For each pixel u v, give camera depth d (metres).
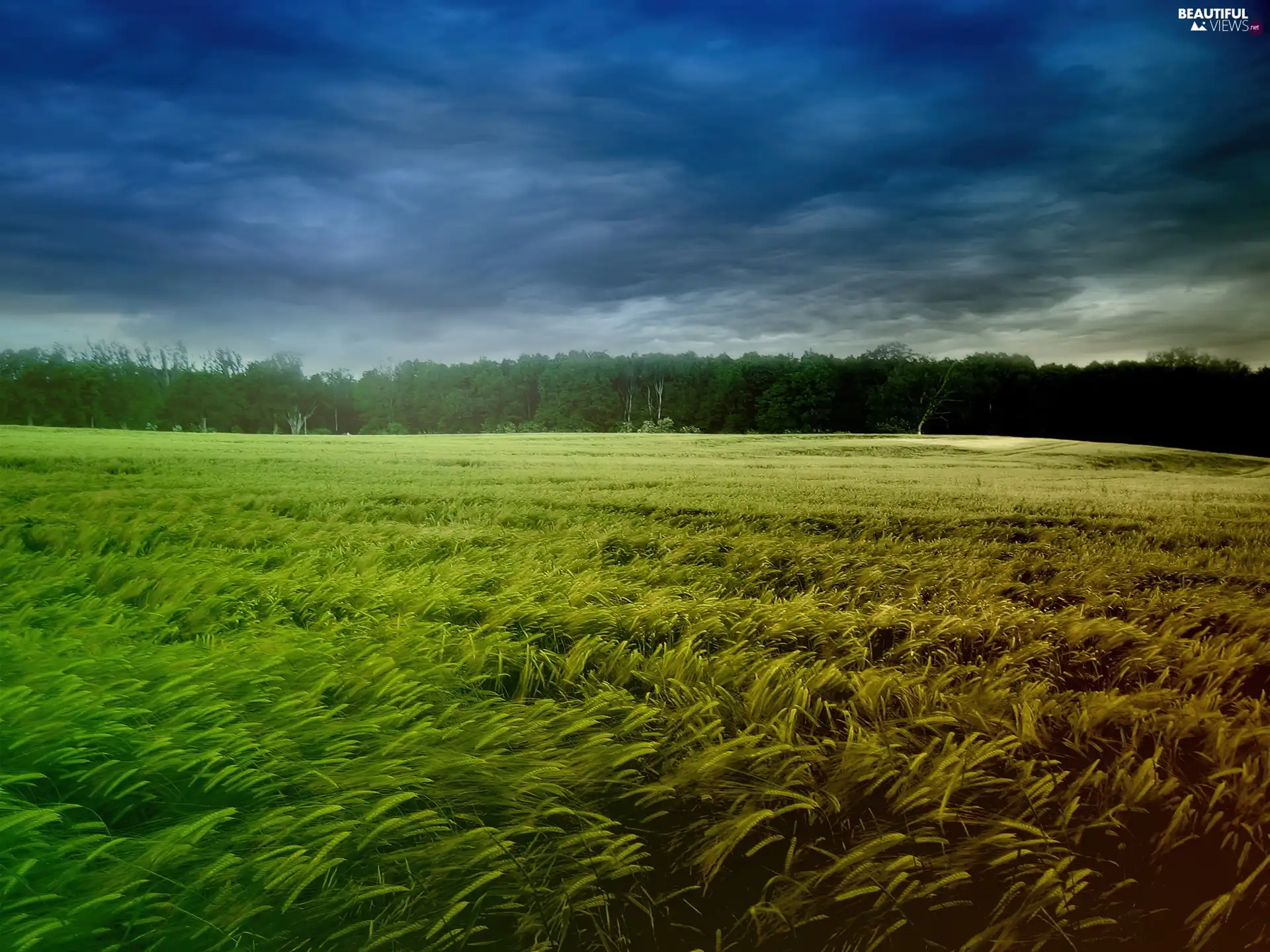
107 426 97.69
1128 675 5.68
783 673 4.98
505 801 3.38
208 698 3.95
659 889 3.10
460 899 2.86
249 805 3.28
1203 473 40.00
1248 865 3.24
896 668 5.34
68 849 2.70
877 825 3.49
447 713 4.04
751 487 20.80
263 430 114.81
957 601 7.60
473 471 23.92
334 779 3.37
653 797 3.60
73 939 2.42
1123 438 79.06
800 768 3.69
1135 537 12.84
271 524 11.18
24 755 3.26
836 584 8.66
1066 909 2.85
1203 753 4.19
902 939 2.81
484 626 6.05
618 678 5.19
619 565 9.30
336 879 2.91
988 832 3.29
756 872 3.24
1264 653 5.89
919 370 91.88
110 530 9.77
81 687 3.83
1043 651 5.91
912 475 27.83
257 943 2.55
